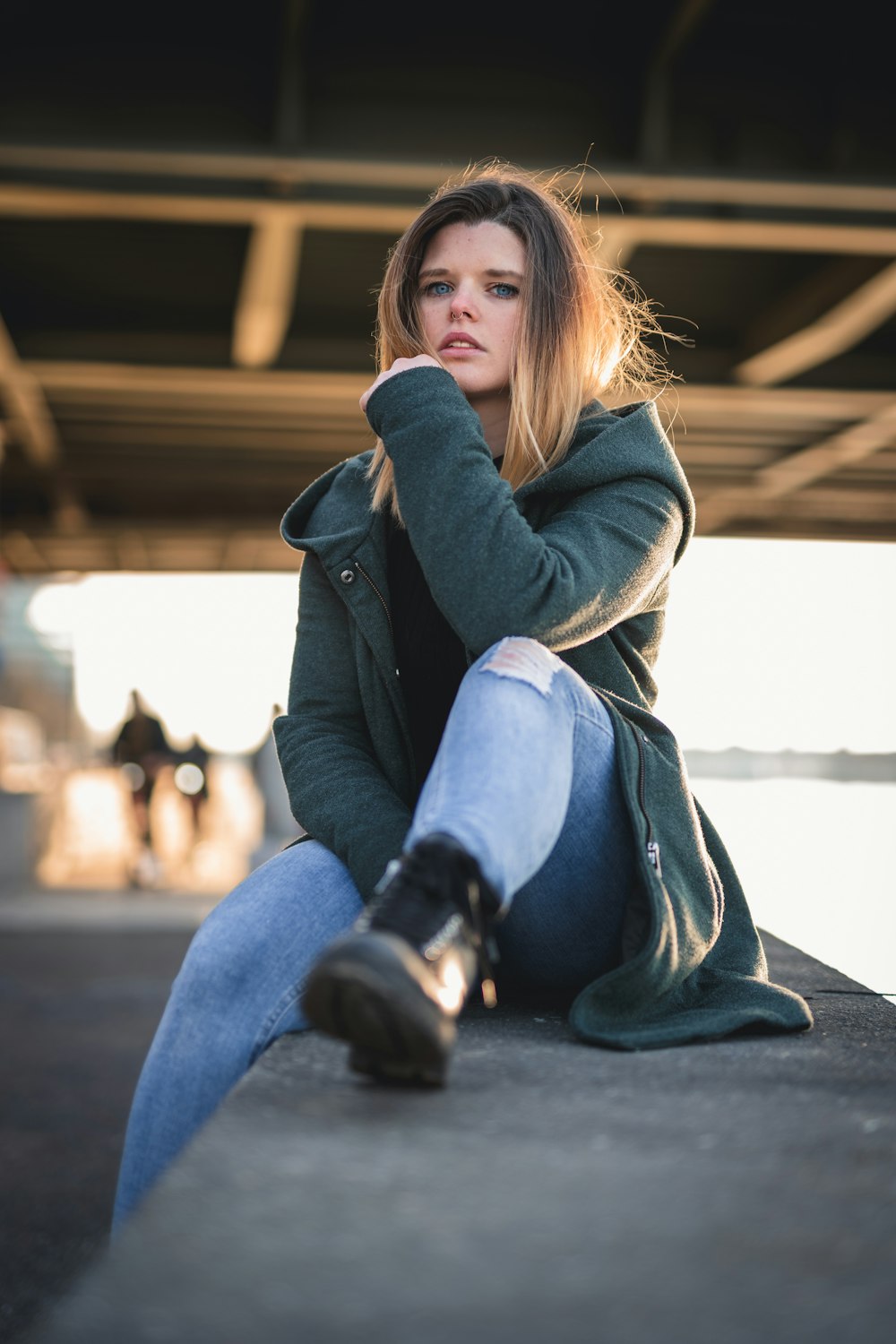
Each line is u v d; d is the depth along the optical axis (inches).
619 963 68.7
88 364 541.6
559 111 351.6
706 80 353.4
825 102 358.3
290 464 779.4
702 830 77.9
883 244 384.2
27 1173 138.3
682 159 355.6
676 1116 48.4
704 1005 69.2
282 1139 44.2
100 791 913.5
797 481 806.5
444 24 341.7
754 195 355.3
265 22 335.6
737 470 781.3
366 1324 31.0
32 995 251.0
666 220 366.0
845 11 339.6
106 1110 165.6
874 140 356.8
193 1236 35.9
